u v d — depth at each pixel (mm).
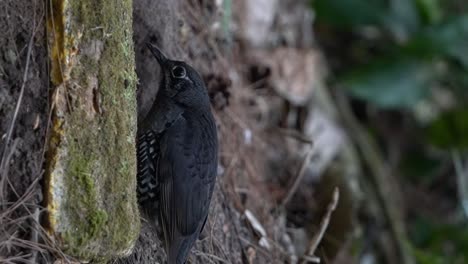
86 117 8625
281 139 14586
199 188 10180
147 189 10133
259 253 12133
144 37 10992
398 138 19172
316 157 15086
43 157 8383
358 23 17031
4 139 8227
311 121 15516
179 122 10344
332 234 14195
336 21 17047
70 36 8594
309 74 15328
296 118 15266
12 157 8281
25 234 8180
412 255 16234
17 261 8094
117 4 9008
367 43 18641
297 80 15172
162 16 11211
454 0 19453
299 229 13938
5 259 7984
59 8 8586
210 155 10383
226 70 13172
